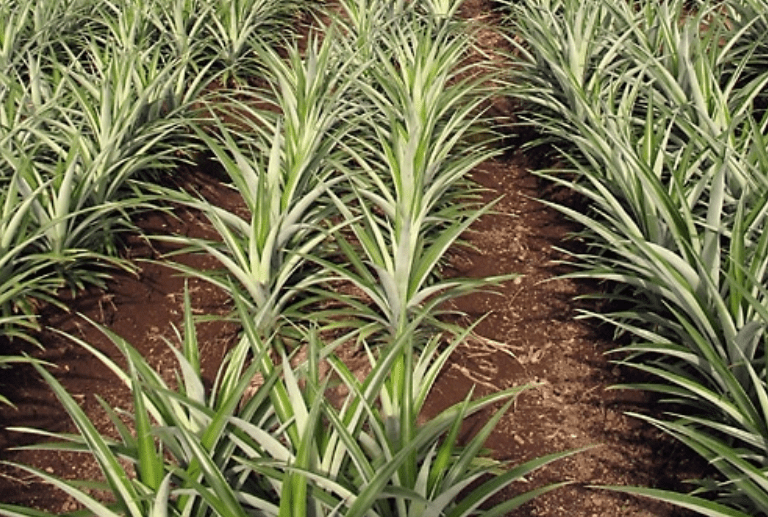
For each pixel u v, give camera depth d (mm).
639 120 3729
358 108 3977
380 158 3883
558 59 4145
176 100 4258
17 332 2848
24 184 3012
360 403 1907
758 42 3869
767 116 3250
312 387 1862
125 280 3434
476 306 3369
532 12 4773
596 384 2961
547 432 2773
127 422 2795
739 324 2324
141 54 4320
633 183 2975
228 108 4809
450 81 5293
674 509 2449
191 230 3816
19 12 4477
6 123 3566
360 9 5059
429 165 3479
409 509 1798
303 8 5992
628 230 2670
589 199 3818
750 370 2023
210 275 2904
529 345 3172
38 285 3062
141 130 3811
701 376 2686
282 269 2883
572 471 2617
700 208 3217
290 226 2996
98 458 1701
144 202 3797
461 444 2709
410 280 2861
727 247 2945
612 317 3193
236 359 2145
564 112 3912
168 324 3264
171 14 5004
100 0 5051
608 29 4496
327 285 3307
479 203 3793
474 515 2346
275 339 2996
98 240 3426
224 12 5004
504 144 4547
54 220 2904
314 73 3854
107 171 3344
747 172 3025
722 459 2137
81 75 4000
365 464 1739
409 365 1893
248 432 1798
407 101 3670
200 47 4980
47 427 2754
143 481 1717
